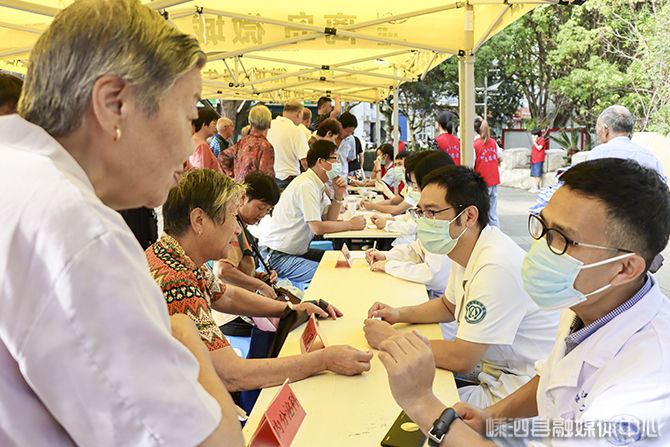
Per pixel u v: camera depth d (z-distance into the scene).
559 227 1.24
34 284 0.68
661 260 1.82
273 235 4.89
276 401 1.45
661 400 1.02
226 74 9.02
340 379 1.84
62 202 0.70
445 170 2.28
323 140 4.81
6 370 0.71
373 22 4.78
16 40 4.73
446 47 5.05
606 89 15.88
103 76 0.78
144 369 0.71
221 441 0.79
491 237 2.19
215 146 9.13
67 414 0.70
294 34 4.93
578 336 1.30
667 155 9.06
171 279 1.78
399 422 1.53
